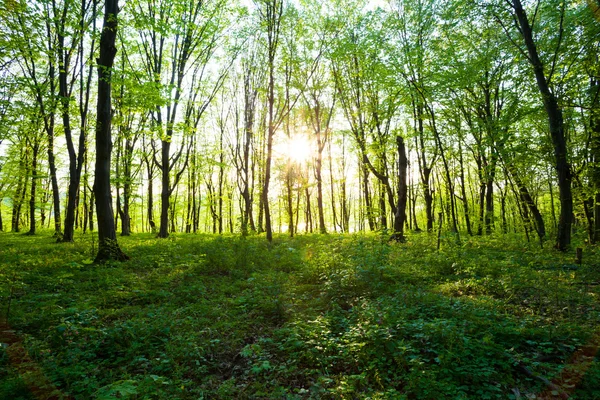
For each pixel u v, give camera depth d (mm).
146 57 20750
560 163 12398
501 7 13109
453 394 3906
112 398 3432
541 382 4195
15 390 3762
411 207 38031
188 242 16172
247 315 6648
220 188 39250
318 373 4625
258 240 16500
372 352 4766
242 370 4832
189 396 4066
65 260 11023
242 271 10016
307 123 29891
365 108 19031
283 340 5500
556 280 7527
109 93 11008
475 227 23969
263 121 29016
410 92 15781
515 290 7566
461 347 4703
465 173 34969
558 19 13719
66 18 14555
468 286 8000
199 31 19391
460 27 18016
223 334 5785
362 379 4242
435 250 12656
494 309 6305
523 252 12312
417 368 4277
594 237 14156
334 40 18531
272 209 41062
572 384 4004
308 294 8102
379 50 18359
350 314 6387
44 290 7785
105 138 11008
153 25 11617
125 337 5371
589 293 7090
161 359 4812
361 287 7965
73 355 4715
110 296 7367
